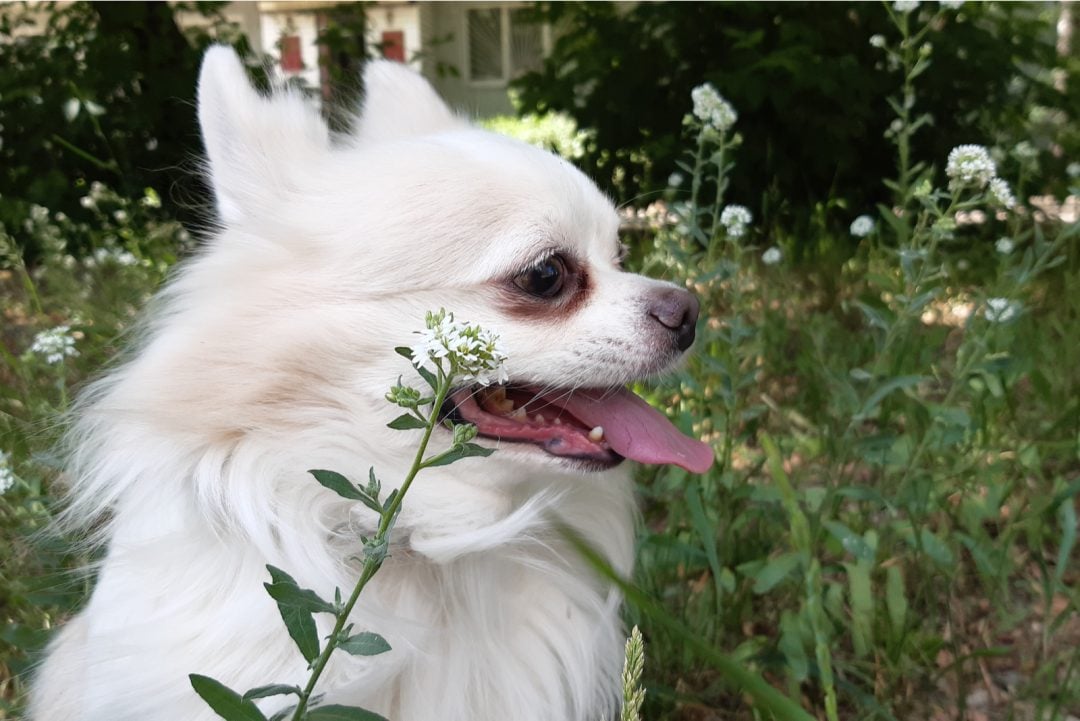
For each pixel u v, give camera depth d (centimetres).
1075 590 42
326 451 34
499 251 35
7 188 102
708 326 55
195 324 35
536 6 114
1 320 76
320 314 34
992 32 107
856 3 99
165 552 34
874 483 52
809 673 41
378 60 46
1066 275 73
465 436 26
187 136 106
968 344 46
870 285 74
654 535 43
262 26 188
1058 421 50
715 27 105
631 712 24
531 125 139
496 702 36
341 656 33
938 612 46
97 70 103
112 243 88
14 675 42
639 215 108
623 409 37
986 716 41
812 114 99
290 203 36
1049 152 98
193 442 34
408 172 35
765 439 35
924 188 45
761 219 105
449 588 35
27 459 44
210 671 33
